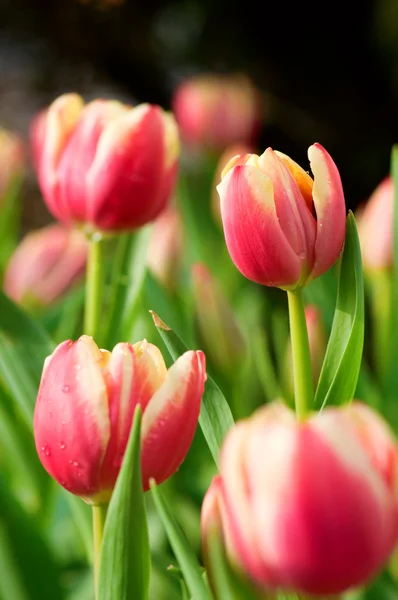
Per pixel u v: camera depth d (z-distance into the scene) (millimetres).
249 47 3631
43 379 639
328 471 531
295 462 531
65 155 822
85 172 814
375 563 541
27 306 1222
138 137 808
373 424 544
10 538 744
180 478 914
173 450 629
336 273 972
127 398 629
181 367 627
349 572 541
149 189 814
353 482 533
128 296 842
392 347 875
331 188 659
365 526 535
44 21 3699
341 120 3609
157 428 624
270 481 534
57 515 931
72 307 963
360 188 3525
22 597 746
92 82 3908
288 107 3623
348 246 675
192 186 1450
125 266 887
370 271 940
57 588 750
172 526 613
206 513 612
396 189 824
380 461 542
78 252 1235
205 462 926
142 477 627
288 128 3623
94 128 816
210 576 616
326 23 3586
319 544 536
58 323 1085
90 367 630
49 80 3881
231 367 892
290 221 658
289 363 881
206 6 3590
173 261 1178
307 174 672
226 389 894
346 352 660
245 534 543
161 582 827
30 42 3799
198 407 633
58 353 637
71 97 839
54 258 1223
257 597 607
